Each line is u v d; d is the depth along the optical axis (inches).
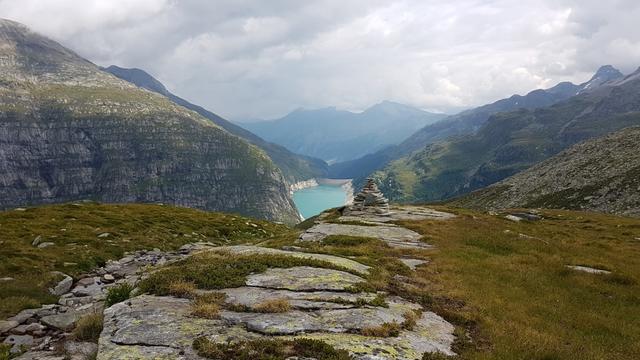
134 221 2212.1
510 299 944.9
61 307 936.9
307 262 935.0
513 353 636.1
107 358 485.7
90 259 1393.9
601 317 871.7
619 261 1451.8
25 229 1740.9
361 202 2413.9
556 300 968.3
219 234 2452.0
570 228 2481.5
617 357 673.6
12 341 707.4
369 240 1476.4
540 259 1360.7
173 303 665.0
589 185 6077.8
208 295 692.1
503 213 2881.4
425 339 625.6
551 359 641.0
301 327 587.5
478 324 764.0
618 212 4923.7
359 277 898.7
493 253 1449.3
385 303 737.0
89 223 2010.3
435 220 2118.6
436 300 872.3
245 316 615.2
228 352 497.0
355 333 592.1
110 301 754.2
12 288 1023.6
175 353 494.9
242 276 812.6
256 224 2987.2
